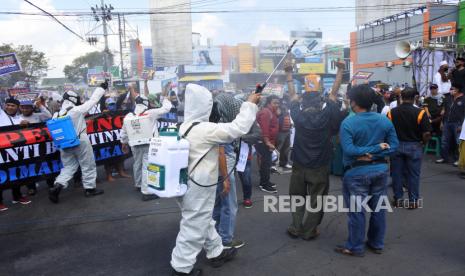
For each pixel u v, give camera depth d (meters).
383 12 28.42
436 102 8.72
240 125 3.06
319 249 3.95
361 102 3.55
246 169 5.18
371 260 3.68
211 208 3.26
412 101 5.02
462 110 7.50
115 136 7.25
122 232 4.58
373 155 3.56
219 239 3.59
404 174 5.34
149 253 3.98
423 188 6.12
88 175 6.04
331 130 4.00
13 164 5.80
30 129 6.11
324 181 4.06
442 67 9.52
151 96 7.89
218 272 3.51
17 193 5.89
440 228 4.45
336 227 4.54
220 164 3.57
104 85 6.12
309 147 4.00
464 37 23.09
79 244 4.27
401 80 25.56
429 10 24.05
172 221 4.89
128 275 3.52
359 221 3.68
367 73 10.28
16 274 3.62
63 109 5.88
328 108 3.94
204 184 3.17
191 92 3.27
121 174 7.46
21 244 4.31
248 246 4.07
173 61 33.62
